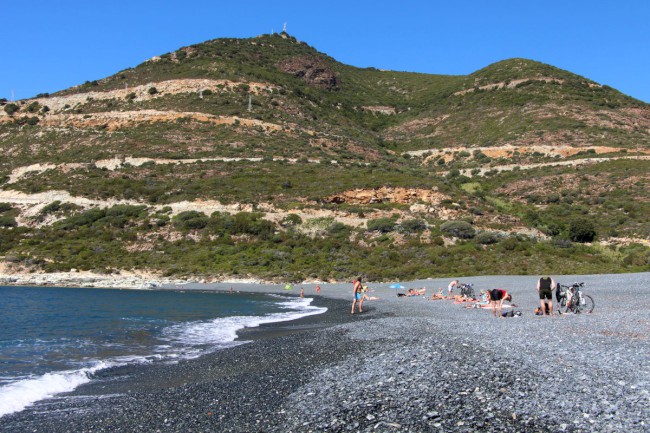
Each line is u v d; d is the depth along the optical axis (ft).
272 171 259.60
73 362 50.16
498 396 29.94
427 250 182.29
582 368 34.96
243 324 78.64
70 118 349.82
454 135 396.78
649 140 326.65
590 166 289.74
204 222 210.59
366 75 623.77
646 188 245.86
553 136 341.82
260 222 208.44
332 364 43.70
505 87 456.86
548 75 458.09
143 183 246.68
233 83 388.37
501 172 310.24
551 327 53.93
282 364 45.68
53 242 201.26
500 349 43.11
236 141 302.86
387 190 226.17
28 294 133.49
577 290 66.90
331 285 153.48
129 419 31.58
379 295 121.90
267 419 29.96
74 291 144.56
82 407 34.55
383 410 29.27
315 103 423.64
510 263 167.22
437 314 78.02
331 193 225.35
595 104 397.80
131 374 44.88
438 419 27.04
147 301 118.21
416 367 38.42
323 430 27.14
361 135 383.24
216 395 36.06
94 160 277.44
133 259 188.24
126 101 368.07
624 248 183.93
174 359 51.19
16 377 43.78
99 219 220.84
